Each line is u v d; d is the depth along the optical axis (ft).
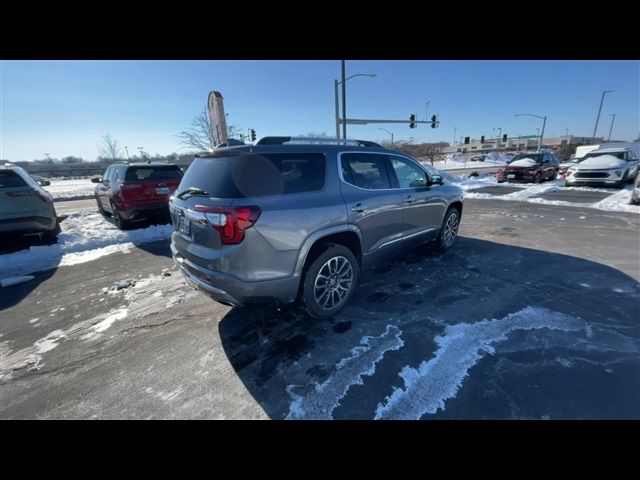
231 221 7.77
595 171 41.16
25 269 15.84
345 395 7.05
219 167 8.64
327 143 10.36
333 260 9.90
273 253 8.32
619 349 8.27
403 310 10.59
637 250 16.67
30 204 18.16
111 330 10.07
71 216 30.71
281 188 8.68
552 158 56.13
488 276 13.30
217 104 58.95
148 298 12.30
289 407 6.79
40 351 9.07
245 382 7.59
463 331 9.28
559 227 22.29
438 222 15.44
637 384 7.06
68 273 15.23
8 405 7.07
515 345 8.55
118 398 7.21
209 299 12.07
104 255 18.11
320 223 9.22
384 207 11.56
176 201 9.73
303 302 9.83
